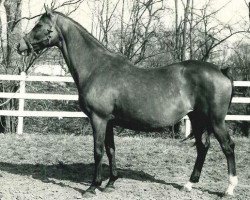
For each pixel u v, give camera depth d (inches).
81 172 315.3
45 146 410.6
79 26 264.8
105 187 263.4
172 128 526.6
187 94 246.7
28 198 244.1
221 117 243.9
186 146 429.1
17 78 486.6
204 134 261.9
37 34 264.8
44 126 602.2
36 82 681.6
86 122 605.0
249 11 653.9
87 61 260.1
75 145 419.2
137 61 651.5
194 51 680.4
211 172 324.8
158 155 382.3
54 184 277.1
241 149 427.2
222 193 257.0
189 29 684.1
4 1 595.5
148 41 680.4
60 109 623.8
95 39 264.1
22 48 266.5
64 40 266.1
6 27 589.9
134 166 339.6
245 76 727.1
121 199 248.2
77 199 246.5
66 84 726.5
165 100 245.6
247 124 635.5
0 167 321.1
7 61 584.7
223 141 244.2
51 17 263.7
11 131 554.3
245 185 287.9
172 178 303.7
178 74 248.8
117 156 373.1
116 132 587.8
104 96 249.8
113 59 259.4
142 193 260.2
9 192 253.9
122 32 669.3
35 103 619.8
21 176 295.1
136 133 582.2
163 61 692.7
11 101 560.1
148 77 251.4
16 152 375.2
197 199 250.4
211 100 242.2
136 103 247.1
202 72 244.8
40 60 688.4
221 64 775.7
